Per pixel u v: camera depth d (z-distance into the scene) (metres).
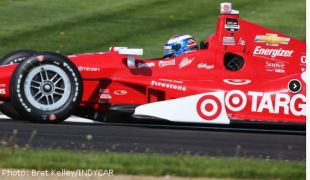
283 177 23.66
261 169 24.22
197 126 36.19
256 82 34.59
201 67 35.47
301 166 25.02
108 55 35.50
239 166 24.56
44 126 32.91
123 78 34.78
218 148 29.34
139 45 55.81
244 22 36.03
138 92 34.91
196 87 34.22
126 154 26.25
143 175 23.52
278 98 33.81
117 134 31.78
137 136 31.48
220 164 24.78
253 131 35.19
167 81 34.53
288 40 35.97
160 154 26.98
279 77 35.19
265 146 30.33
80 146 28.52
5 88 33.97
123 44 55.97
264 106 33.75
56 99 33.62
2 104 35.66
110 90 34.97
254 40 35.91
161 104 33.75
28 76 32.69
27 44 55.12
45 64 32.84
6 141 28.88
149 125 35.78
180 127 35.53
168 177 23.34
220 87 34.16
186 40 36.06
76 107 33.31
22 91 32.62
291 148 30.05
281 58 35.78
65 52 53.78
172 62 35.66
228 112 33.84
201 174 23.61
